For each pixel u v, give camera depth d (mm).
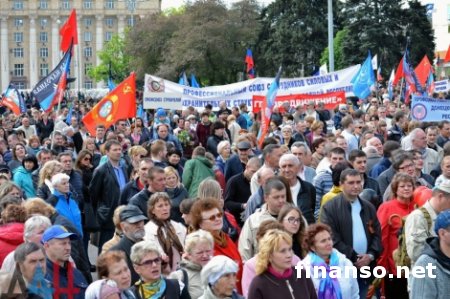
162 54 82500
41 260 6586
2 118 26375
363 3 63469
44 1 148125
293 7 72375
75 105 43562
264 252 6926
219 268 6570
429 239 6426
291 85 23172
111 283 6621
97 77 121375
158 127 17453
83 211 12789
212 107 23891
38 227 7715
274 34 72688
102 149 15688
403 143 14172
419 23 64000
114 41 120250
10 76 148125
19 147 15133
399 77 30359
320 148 13711
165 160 13375
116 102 18031
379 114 20859
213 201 8289
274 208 8664
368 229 9031
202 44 75000
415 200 9273
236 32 75750
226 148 14305
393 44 62688
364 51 62656
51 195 10883
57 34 148375
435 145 14148
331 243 7719
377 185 11031
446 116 17688
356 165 10742
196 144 19984
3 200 9109
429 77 30844
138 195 10180
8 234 8055
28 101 51031
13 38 148375
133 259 6934
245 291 7488
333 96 23141
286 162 9852
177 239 8555
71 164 12680
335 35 70625
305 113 22625
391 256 9297
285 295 6918
